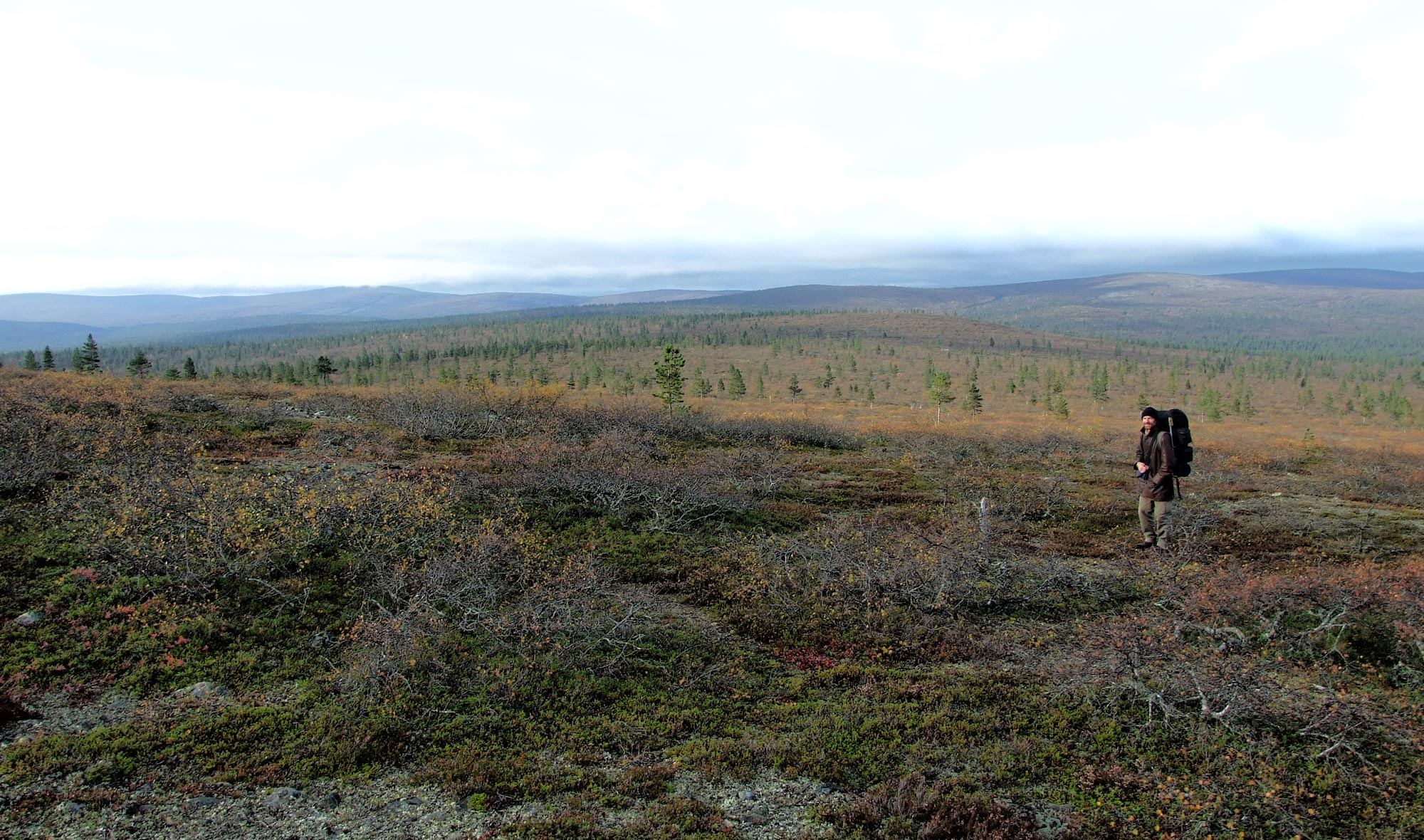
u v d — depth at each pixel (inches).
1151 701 331.9
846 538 576.7
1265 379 6638.8
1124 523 719.1
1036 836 252.7
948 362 7529.5
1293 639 410.6
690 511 655.8
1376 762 298.4
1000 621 463.5
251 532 478.0
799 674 390.3
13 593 408.5
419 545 510.9
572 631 405.4
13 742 290.5
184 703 331.0
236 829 246.7
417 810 261.4
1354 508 804.6
